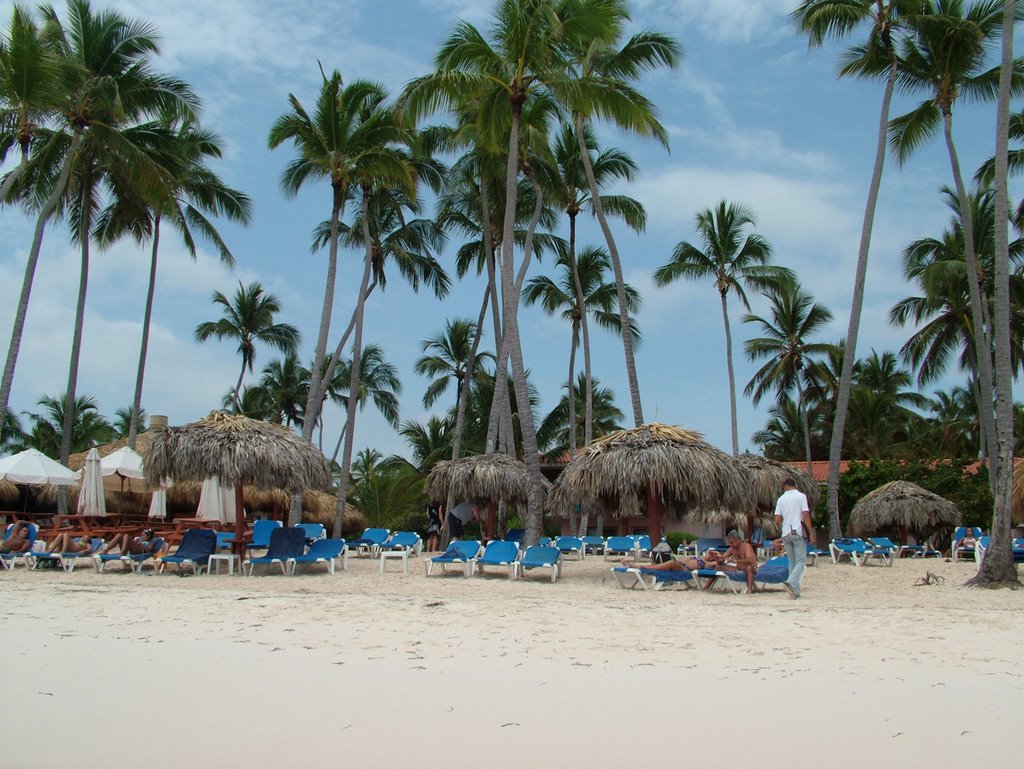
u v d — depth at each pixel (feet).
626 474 44.75
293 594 38.55
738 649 24.40
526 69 59.21
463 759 14.48
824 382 137.28
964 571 57.67
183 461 48.62
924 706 17.74
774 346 131.64
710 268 104.58
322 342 75.20
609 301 109.81
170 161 80.28
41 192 75.56
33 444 153.48
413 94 56.34
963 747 15.03
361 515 108.88
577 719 16.81
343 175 77.71
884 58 72.90
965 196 73.36
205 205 93.91
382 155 76.33
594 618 30.86
